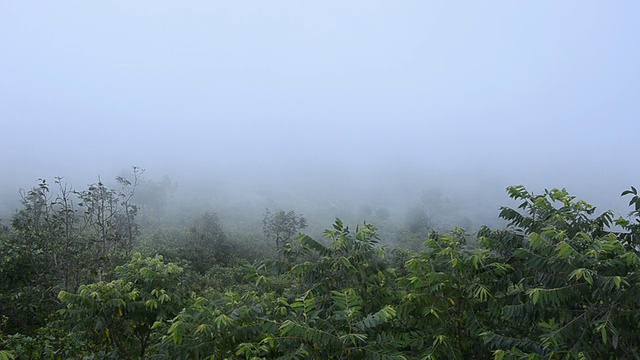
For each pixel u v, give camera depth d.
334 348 3.55
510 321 4.57
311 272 4.72
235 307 4.05
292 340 3.62
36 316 7.91
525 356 3.45
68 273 9.16
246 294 4.45
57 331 5.75
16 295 7.80
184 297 5.35
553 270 3.91
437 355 3.99
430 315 4.34
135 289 4.69
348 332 3.79
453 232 5.39
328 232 4.98
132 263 5.20
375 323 3.58
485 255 4.42
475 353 4.54
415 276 4.31
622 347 3.65
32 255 8.66
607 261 3.61
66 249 9.21
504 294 4.77
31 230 9.12
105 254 10.67
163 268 5.14
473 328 4.26
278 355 3.83
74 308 4.72
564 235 4.05
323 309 4.34
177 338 3.57
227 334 3.74
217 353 3.71
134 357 5.03
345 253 4.82
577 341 3.59
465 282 4.47
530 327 4.51
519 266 4.61
